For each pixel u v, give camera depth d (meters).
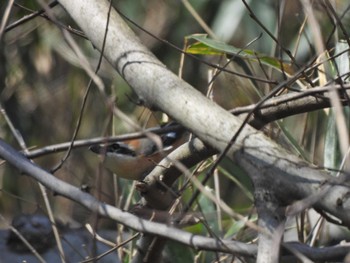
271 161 3.65
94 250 4.41
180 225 4.73
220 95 7.55
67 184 4.12
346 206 3.42
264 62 5.73
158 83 4.20
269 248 3.40
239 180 6.53
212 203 6.27
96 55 9.79
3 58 10.08
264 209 3.56
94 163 10.26
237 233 5.95
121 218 3.87
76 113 10.51
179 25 10.14
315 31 3.63
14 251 6.09
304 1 3.79
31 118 10.60
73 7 4.81
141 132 3.87
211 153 4.61
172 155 4.70
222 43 5.50
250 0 9.24
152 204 4.77
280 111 4.60
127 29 4.60
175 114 4.07
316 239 5.70
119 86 9.54
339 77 4.35
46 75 10.61
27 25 9.69
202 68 9.92
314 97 4.52
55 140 10.73
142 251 5.07
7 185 10.04
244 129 3.84
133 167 5.06
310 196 3.40
